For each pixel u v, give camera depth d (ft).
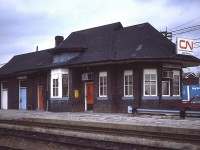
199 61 93.30
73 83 101.14
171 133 50.44
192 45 93.35
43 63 117.29
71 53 102.73
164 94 90.89
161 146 41.78
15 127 64.39
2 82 138.31
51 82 106.22
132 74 91.04
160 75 88.43
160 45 91.09
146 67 89.04
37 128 59.62
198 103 88.17
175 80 93.97
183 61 90.38
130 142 45.44
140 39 92.73
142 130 55.01
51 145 44.19
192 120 68.95
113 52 93.56
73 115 84.33
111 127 60.08
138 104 89.04
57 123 68.03
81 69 101.91
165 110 78.23
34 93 119.65
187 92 144.25
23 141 48.67
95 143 45.47
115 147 42.14
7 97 134.21
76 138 49.19
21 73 120.98
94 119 71.41
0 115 89.61
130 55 88.74
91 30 108.27
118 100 93.40
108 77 93.25
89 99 100.78
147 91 89.04
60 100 102.73
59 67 102.78
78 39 106.11
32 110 116.88
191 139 44.42
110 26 102.47
